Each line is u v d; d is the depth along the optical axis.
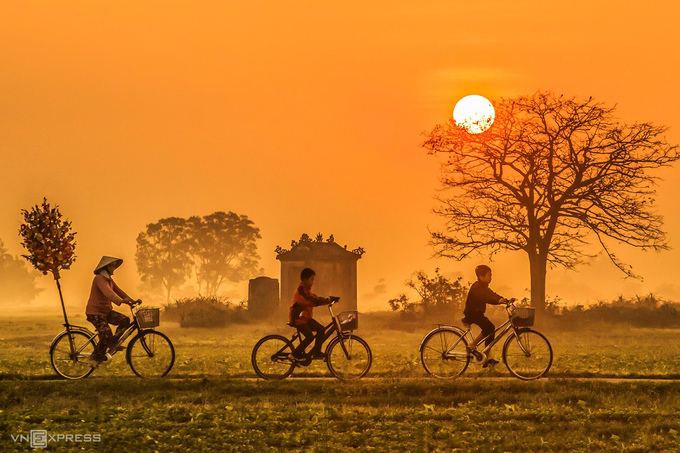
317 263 103.75
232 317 102.38
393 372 39.47
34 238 40.72
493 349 52.84
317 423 28.75
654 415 29.48
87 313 38.44
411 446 25.50
